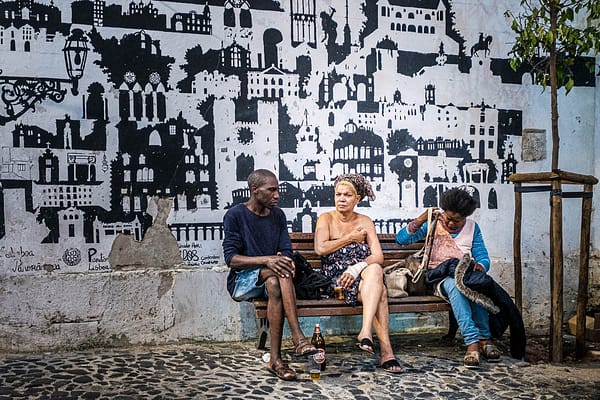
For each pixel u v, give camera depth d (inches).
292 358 177.6
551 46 196.1
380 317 171.6
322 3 208.2
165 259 193.9
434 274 183.3
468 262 177.8
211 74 197.8
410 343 198.5
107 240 189.0
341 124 210.2
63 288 184.2
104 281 187.5
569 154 233.9
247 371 165.3
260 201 172.7
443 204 186.4
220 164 198.8
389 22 214.7
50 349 183.3
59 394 144.3
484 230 224.4
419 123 218.1
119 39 189.9
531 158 229.3
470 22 223.0
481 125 224.1
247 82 201.0
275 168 204.2
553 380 165.2
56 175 185.0
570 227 233.1
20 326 181.3
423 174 218.5
